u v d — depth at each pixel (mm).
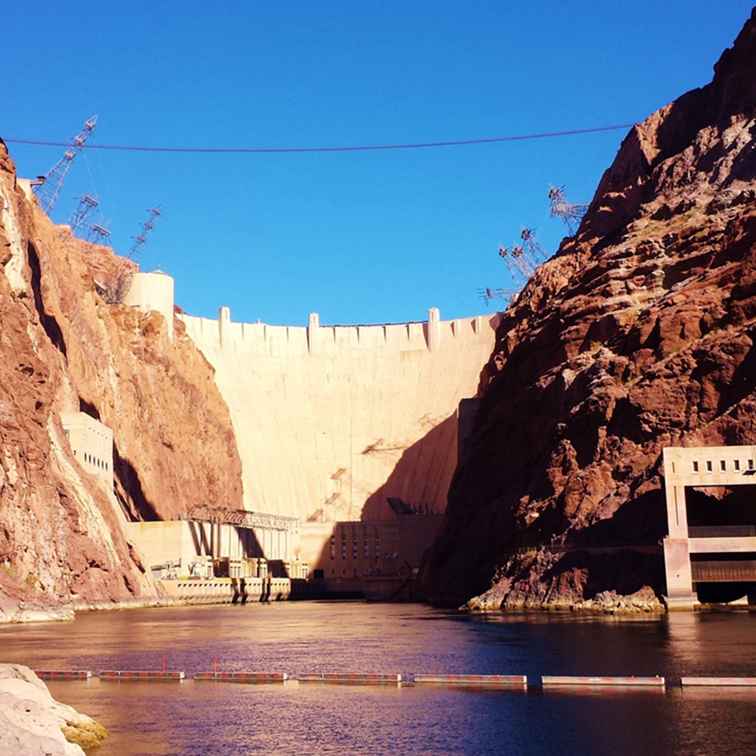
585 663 67750
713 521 126250
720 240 159375
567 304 174125
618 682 58281
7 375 157250
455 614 134875
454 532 181000
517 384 182250
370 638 97750
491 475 175750
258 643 94188
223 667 72812
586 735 45438
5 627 121000
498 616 120938
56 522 159375
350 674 63781
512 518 151125
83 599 161000
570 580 124938
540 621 108562
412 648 84562
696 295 147875
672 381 136625
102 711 53469
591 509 131750
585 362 156875
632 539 122312
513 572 141250
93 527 173625
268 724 49562
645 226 181625
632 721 48000
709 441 127812
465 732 46875
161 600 194750
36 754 35281
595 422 141875
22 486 151500
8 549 144125
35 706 38906
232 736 46719
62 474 170750
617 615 111188
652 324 148375
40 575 150250
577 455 143125
